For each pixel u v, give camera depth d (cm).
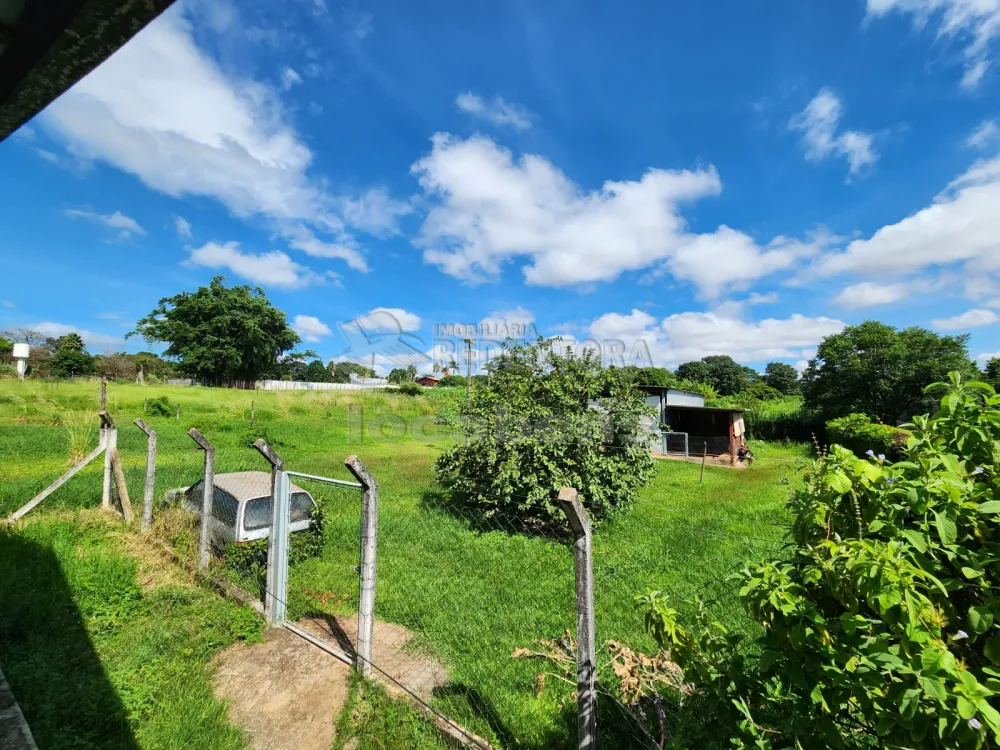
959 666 114
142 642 363
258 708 308
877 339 2703
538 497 693
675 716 241
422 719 292
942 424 149
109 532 596
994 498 131
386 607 448
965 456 142
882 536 142
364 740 276
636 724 270
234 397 2641
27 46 131
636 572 531
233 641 379
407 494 920
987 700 125
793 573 149
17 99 154
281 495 409
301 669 345
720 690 159
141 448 1371
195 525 586
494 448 755
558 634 400
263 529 552
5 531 560
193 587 455
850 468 147
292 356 5528
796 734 139
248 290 4709
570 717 301
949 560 134
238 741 275
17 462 1097
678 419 2495
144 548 549
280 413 2342
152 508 631
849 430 1992
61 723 279
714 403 3303
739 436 2255
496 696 322
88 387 2347
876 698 125
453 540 634
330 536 634
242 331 4481
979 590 133
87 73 139
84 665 334
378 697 310
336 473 1138
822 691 137
